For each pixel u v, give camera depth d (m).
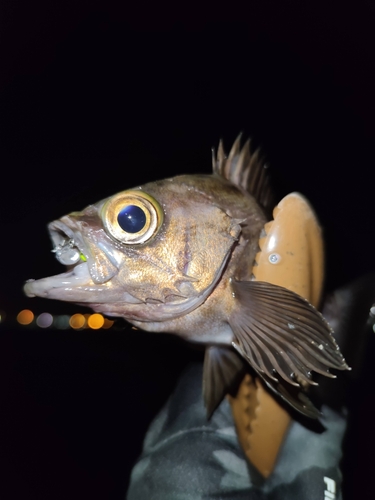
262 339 0.13
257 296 0.13
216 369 0.14
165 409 0.18
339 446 0.17
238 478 0.16
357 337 0.16
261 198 0.15
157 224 0.13
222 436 0.16
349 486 0.16
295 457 0.16
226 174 0.14
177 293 0.13
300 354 0.13
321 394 0.17
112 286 0.13
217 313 0.14
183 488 0.16
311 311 0.13
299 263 0.14
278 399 0.15
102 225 0.13
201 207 0.13
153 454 0.17
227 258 0.13
